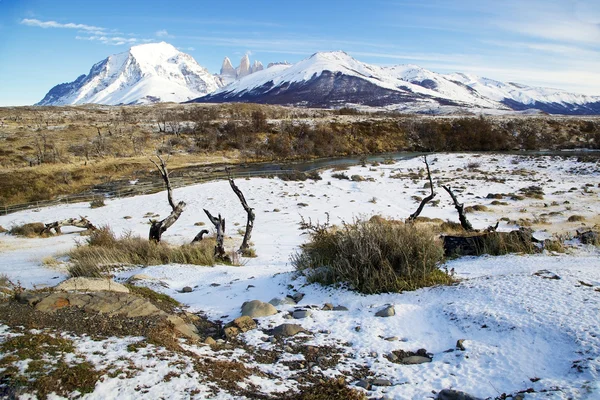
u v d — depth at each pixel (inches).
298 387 149.7
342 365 168.7
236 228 823.7
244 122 2625.5
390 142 2620.6
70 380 132.1
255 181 1444.4
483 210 919.7
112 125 2529.5
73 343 159.2
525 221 758.5
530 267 297.7
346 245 300.8
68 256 515.8
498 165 1808.6
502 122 2844.5
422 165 1881.2
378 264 275.9
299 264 341.7
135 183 1494.8
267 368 165.3
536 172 1562.5
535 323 182.1
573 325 174.1
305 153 2343.8
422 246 285.9
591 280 236.8
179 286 332.8
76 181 1508.4
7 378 129.6
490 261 338.6
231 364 162.2
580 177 1408.7
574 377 140.0
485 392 140.6
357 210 979.9
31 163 1636.3
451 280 270.2
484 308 206.8
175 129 2464.3
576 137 2581.2
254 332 202.1
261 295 281.1
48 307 193.8
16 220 970.7
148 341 167.5
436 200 1061.1
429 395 142.3
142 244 504.7
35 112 3459.6
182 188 1348.4
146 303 208.1
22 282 359.6
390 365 166.2
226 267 429.1
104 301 203.9
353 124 2775.6
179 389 135.7
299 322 213.8
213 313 245.9
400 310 219.9
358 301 245.3
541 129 2677.2
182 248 502.6
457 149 2534.5
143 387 135.0
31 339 155.3
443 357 169.2
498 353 164.7
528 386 139.5
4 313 184.9
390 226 318.7
